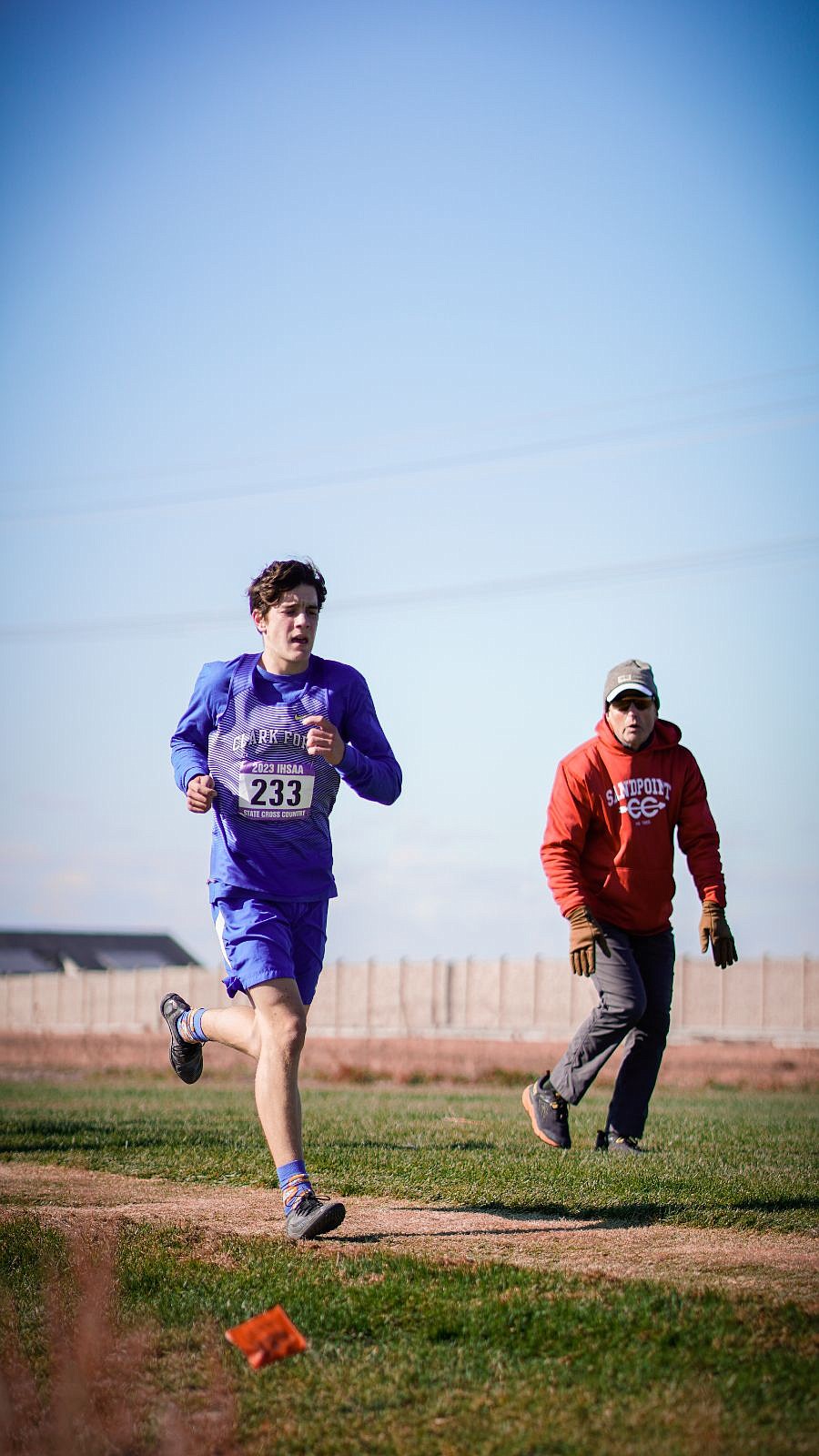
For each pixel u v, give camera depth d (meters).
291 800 17.69
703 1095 53.16
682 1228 17.20
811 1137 26.66
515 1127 28.55
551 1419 11.09
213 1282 14.74
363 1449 10.91
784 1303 13.13
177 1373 12.49
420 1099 43.78
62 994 154.00
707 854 22.09
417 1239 16.75
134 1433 11.32
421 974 127.25
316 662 18.44
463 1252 15.96
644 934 22.84
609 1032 22.47
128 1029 147.38
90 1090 53.41
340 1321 13.45
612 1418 11.00
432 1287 14.18
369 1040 105.25
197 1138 26.33
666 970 23.14
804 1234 16.83
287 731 17.73
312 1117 32.25
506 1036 121.81
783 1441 10.35
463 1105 39.16
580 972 21.50
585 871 22.52
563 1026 120.06
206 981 142.38
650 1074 23.72
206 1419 11.56
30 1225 17.53
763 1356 11.88
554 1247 16.22
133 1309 13.95
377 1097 45.66
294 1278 14.73
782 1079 61.47
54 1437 11.34
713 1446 10.33
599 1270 14.94
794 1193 19.09
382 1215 18.27
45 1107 38.81
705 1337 12.35
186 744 18.11
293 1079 17.20
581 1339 12.63
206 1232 17.22
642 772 21.97
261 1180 21.12
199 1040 19.66
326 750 16.98
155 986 146.50
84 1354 12.51
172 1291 14.46
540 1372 12.05
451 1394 11.79
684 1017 113.12
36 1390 12.20
